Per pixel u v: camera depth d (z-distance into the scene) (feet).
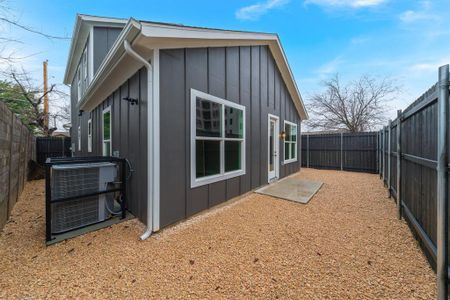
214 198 14.21
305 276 6.83
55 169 9.66
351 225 11.03
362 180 24.22
